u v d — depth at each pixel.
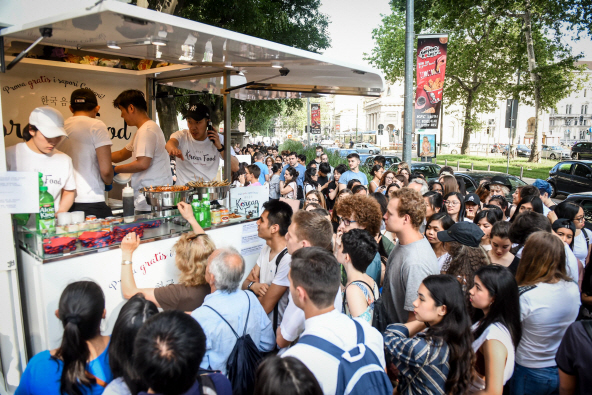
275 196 9.56
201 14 13.66
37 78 4.97
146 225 3.17
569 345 2.16
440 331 2.13
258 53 3.58
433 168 16.11
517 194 5.89
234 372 2.35
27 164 3.12
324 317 1.93
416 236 2.93
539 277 2.71
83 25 2.62
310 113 25.86
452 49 29.58
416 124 10.45
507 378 2.24
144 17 2.41
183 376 1.53
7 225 2.74
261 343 2.62
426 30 28.44
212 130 4.88
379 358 1.86
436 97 10.20
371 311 2.54
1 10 2.89
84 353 1.97
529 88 26.84
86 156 3.81
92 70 5.31
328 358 1.75
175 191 3.46
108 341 2.16
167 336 1.54
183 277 2.79
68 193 3.37
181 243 2.81
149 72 5.47
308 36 19.03
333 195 8.18
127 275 2.86
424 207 2.90
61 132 3.09
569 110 72.88
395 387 2.43
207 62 4.43
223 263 2.44
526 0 24.11
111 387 1.90
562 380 2.22
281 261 2.98
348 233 2.70
